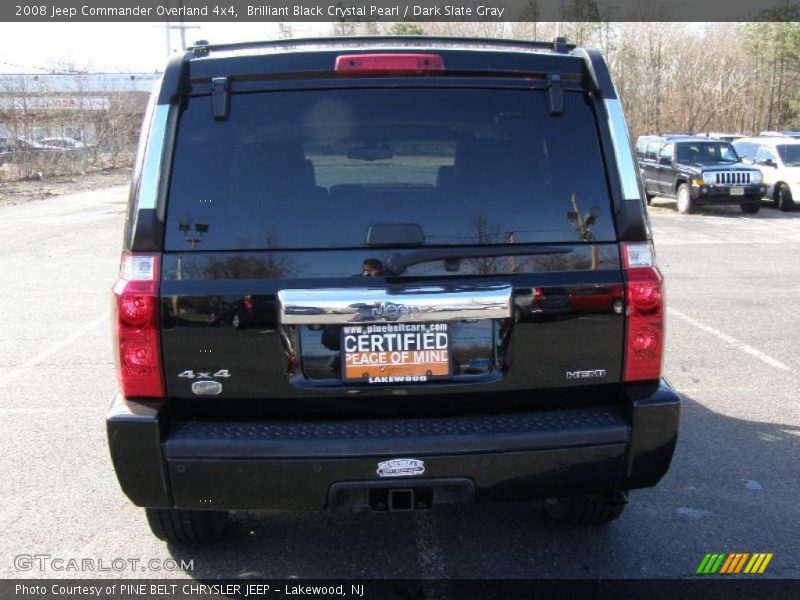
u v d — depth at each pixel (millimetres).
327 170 3084
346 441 2959
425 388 3049
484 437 2990
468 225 3049
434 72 3160
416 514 4176
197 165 3035
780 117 43656
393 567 3645
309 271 2977
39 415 5742
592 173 3135
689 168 20281
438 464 2988
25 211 20719
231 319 2965
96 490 4484
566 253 3074
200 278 2965
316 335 3020
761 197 20031
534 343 3072
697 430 5418
